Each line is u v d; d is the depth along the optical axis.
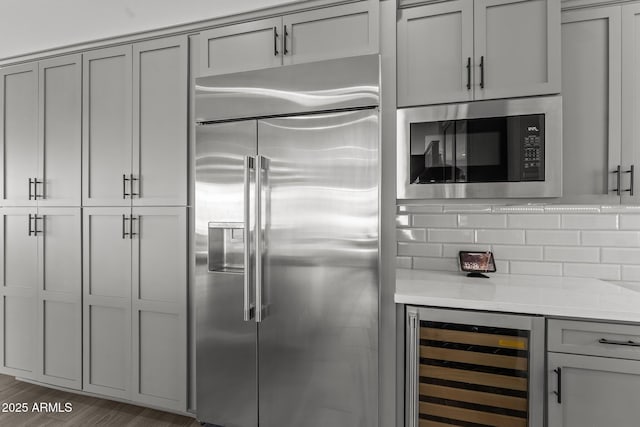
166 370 2.03
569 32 1.69
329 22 1.74
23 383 2.56
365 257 1.62
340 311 1.66
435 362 1.59
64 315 2.27
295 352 1.72
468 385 1.55
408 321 1.61
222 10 1.87
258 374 1.79
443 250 2.21
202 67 1.95
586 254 1.97
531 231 2.06
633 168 1.60
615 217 1.93
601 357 1.39
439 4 1.75
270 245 1.75
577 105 1.68
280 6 1.81
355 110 1.65
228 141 1.83
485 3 1.68
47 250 2.30
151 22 2.00
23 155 2.37
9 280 2.40
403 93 1.80
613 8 1.63
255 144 1.78
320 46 1.75
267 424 1.78
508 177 1.66
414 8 1.79
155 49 2.06
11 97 2.41
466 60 1.71
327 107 1.67
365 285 1.62
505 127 1.66
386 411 1.63
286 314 1.73
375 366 1.61
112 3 1.83
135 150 2.09
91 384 2.19
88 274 2.20
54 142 2.29
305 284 1.70
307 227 1.70
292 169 1.72
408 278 1.97
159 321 2.05
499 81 1.67
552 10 1.61
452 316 1.55
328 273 1.67
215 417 1.87
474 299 1.54
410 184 1.78
